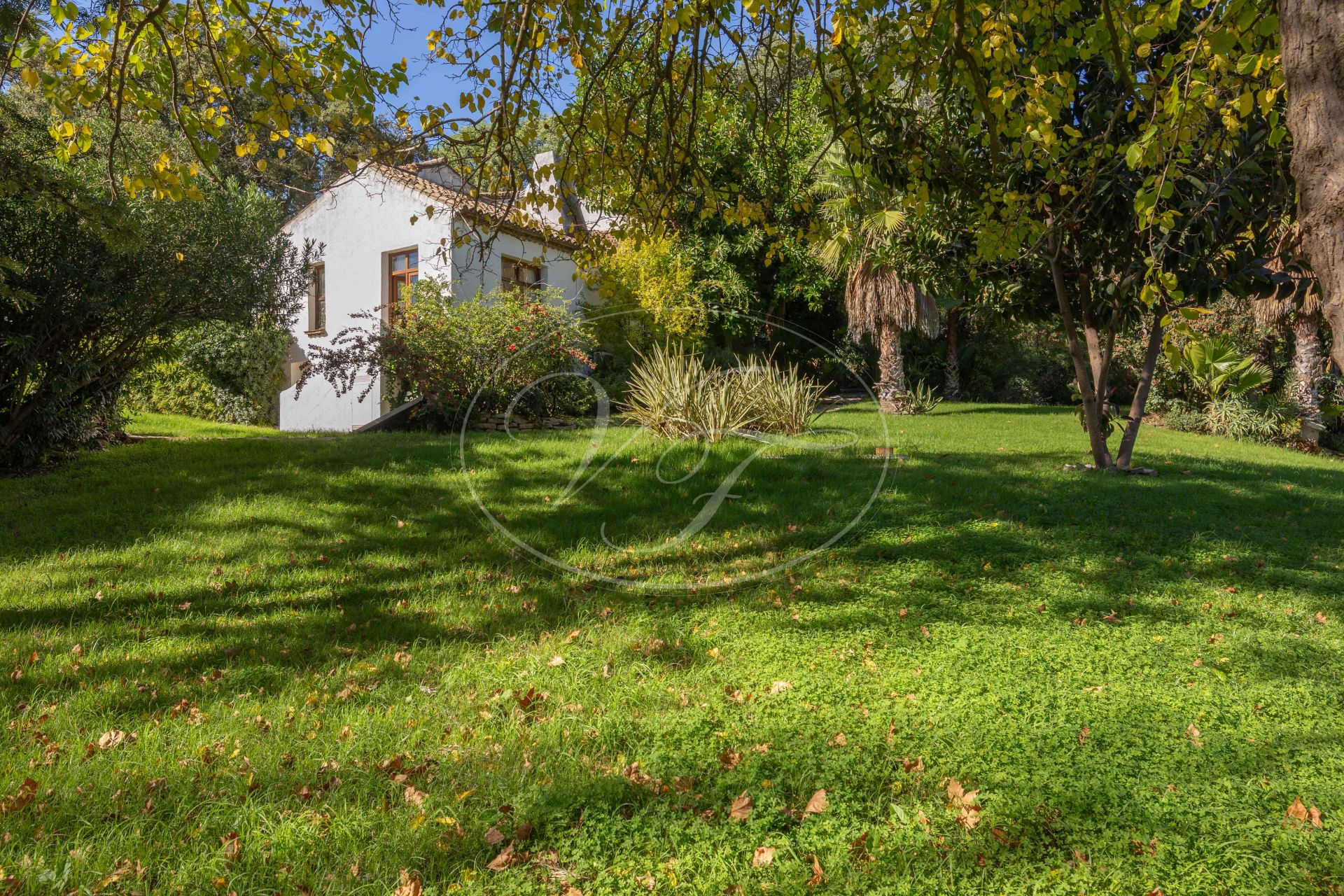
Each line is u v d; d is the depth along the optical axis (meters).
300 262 10.87
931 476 8.09
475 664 4.07
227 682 3.87
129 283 8.51
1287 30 1.77
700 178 5.53
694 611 4.78
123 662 4.07
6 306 7.84
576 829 2.64
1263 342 17.09
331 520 6.58
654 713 3.50
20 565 5.55
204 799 2.84
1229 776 2.98
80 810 2.74
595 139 5.25
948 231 8.30
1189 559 5.70
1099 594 5.01
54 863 2.44
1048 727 3.34
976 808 2.76
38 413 8.31
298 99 4.23
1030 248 7.36
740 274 18.59
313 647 4.30
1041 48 4.98
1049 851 2.55
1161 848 2.54
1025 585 5.18
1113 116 4.57
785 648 4.21
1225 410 15.75
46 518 6.59
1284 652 4.19
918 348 24.45
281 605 4.93
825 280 18.75
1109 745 3.21
